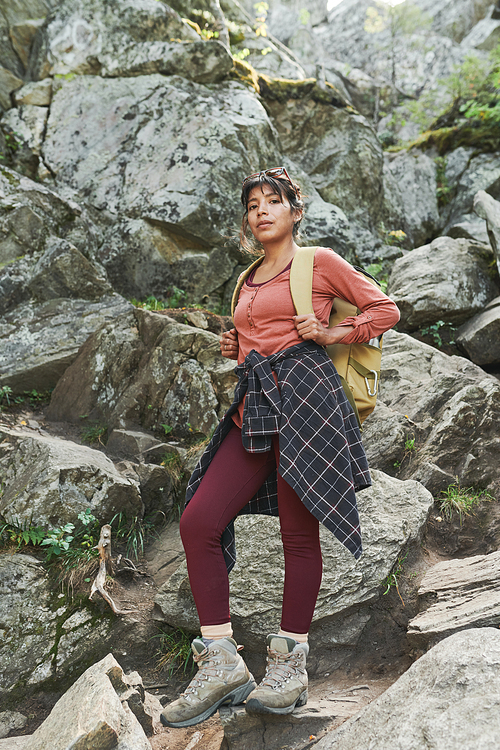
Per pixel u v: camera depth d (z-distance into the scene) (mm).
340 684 2070
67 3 6012
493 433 3096
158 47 5770
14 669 2369
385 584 2326
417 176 7129
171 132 5398
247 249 2162
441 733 1308
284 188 1821
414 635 1983
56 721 1761
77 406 3955
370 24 10164
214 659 1554
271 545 2480
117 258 5113
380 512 2586
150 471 3213
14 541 2760
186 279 5102
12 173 4746
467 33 11133
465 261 4723
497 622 1807
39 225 4570
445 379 3484
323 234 5773
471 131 7176
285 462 1555
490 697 1343
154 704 2104
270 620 2281
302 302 1682
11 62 5938
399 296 4504
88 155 5449
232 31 7770
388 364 3836
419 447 3146
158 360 3834
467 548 2664
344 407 1687
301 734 1682
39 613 2520
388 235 6566
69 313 4371
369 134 6727
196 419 3619
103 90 5684
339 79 9508
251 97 5891
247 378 1701
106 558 2699
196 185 5098
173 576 2561
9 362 4105
